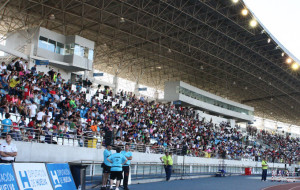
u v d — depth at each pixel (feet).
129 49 151.33
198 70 172.76
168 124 131.54
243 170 146.82
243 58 149.18
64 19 118.01
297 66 153.58
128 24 124.06
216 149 139.64
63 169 39.01
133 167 77.71
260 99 244.22
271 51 151.02
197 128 149.89
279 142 229.04
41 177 34.40
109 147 45.29
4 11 111.14
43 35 106.93
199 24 119.55
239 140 182.29
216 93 244.42
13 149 39.17
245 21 120.57
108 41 139.13
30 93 71.82
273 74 176.96
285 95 222.28
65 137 61.93
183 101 179.52
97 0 105.91
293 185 88.89
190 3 109.29
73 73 121.70
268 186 80.48
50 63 107.65
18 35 108.78
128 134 87.92
